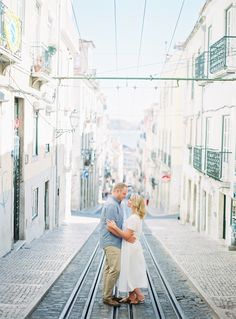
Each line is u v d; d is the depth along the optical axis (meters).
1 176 13.55
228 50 18.30
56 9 21.75
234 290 10.52
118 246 8.86
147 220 33.09
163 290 10.63
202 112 23.89
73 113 28.09
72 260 13.69
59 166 24.77
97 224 26.53
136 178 95.19
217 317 8.41
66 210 28.45
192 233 23.91
